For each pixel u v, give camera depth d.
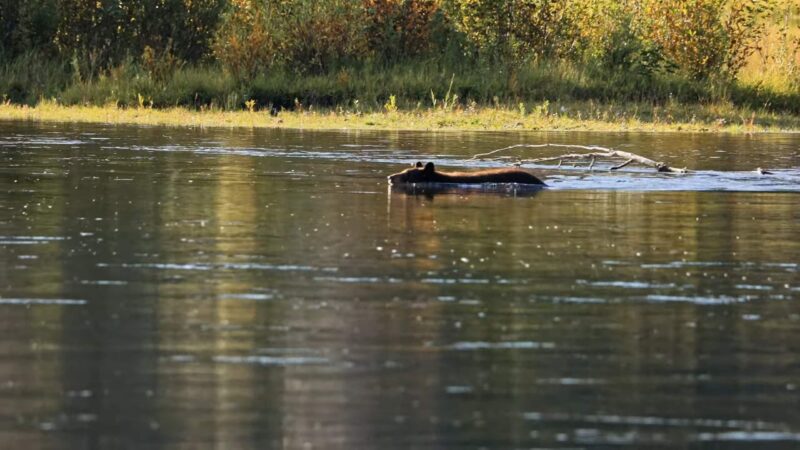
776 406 23.69
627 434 22.08
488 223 45.03
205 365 25.94
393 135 84.50
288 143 77.44
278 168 62.75
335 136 83.25
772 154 73.88
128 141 77.38
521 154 72.81
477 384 24.81
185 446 21.23
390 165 65.00
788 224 45.59
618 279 34.84
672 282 34.56
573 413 23.17
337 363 26.16
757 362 26.61
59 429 22.05
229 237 40.97
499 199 52.34
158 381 24.81
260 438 21.61
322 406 23.39
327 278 34.41
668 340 28.28
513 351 27.20
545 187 57.16
